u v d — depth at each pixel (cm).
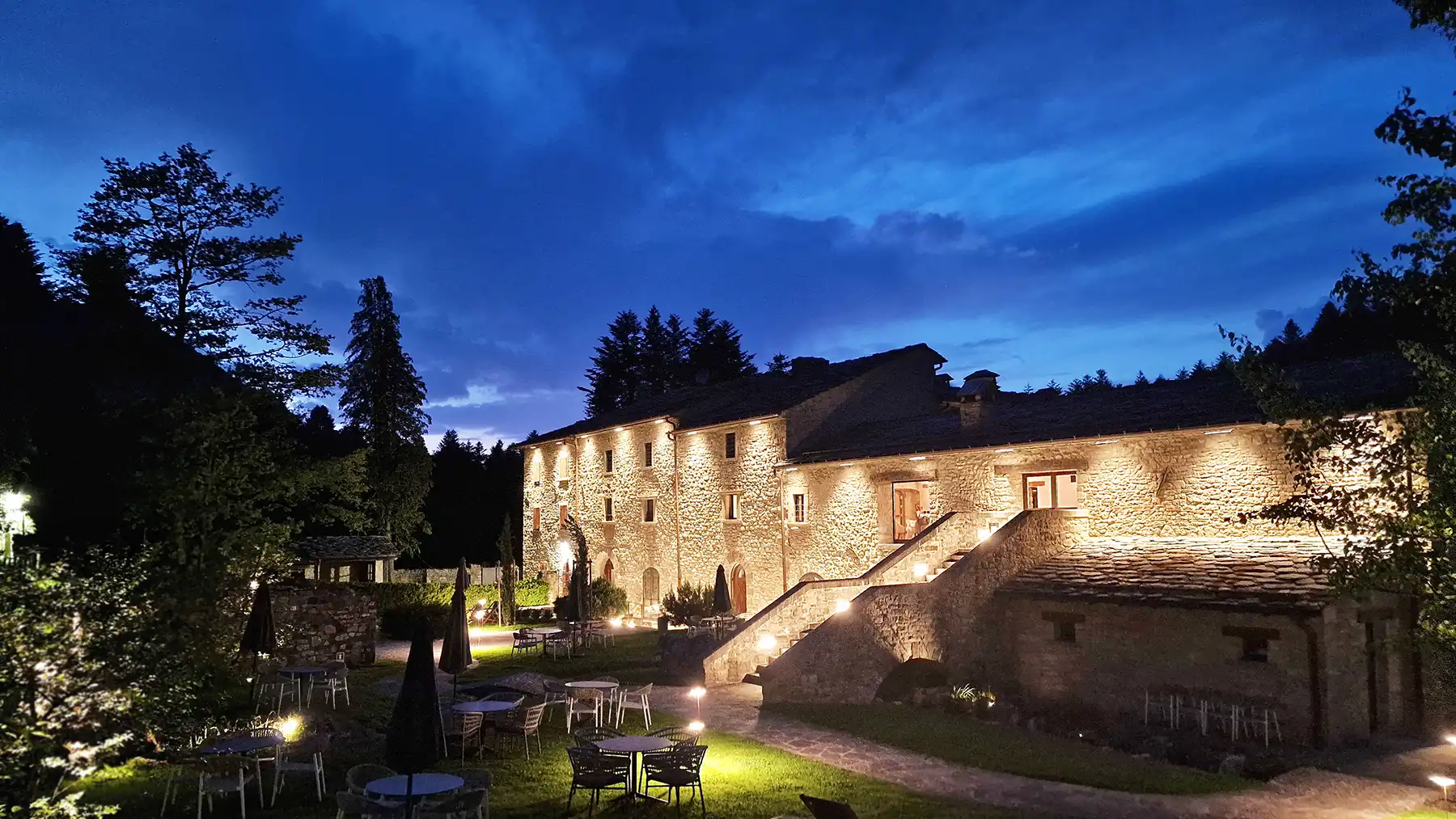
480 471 6606
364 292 5134
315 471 2731
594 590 3594
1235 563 1811
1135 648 1808
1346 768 1391
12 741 974
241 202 2678
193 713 1538
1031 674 2036
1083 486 2270
